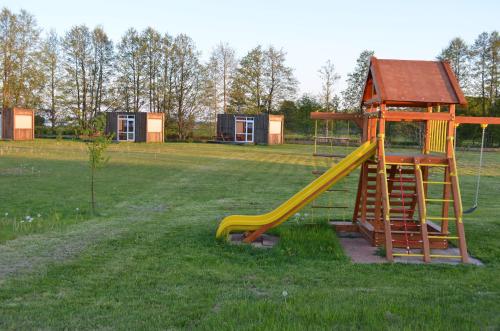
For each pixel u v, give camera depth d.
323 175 9.09
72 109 50.34
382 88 8.67
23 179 17.11
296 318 4.89
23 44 47.06
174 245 8.35
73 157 25.70
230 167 23.48
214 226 10.05
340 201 14.70
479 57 47.44
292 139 50.22
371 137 9.75
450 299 5.69
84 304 5.41
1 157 24.70
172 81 52.12
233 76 54.12
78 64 50.38
